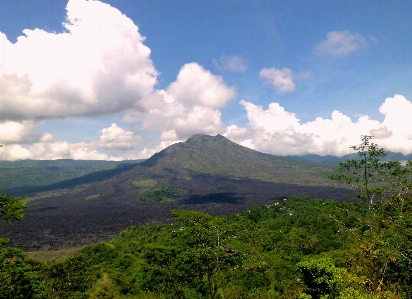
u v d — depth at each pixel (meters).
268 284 34.00
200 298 31.05
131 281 48.50
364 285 19.55
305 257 40.78
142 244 82.56
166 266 30.72
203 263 29.55
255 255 32.38
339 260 27.39
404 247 19.06
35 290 18.03
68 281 28.27
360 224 23.42
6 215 16.66
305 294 20.00
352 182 22.94
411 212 21.06
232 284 35.16
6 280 16.88
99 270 51.56
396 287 19.72
